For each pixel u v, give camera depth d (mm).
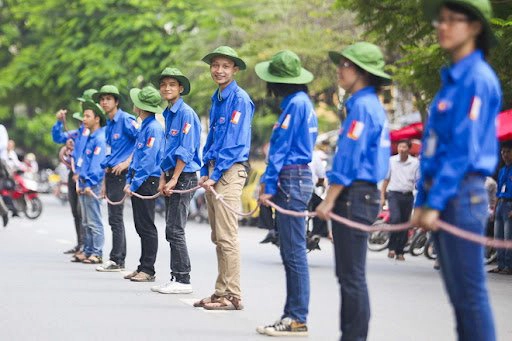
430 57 22484
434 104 8289
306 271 12008
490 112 8039
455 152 7961
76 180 21219
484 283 8125
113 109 19203
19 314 13586
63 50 51656
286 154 11758
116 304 14609
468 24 8102
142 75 49625
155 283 17250
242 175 13766
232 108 13656
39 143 72750
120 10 51031
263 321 13250
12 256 21891
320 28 43875
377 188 9859
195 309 14234
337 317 13961
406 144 25344
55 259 21359
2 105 58719
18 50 70250
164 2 51656
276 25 44875
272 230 23797
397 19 22812
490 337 8109
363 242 9789
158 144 17047
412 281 19609
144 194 17141
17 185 36719
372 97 9883
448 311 15164
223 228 13969
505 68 20438
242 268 20969
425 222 8000
